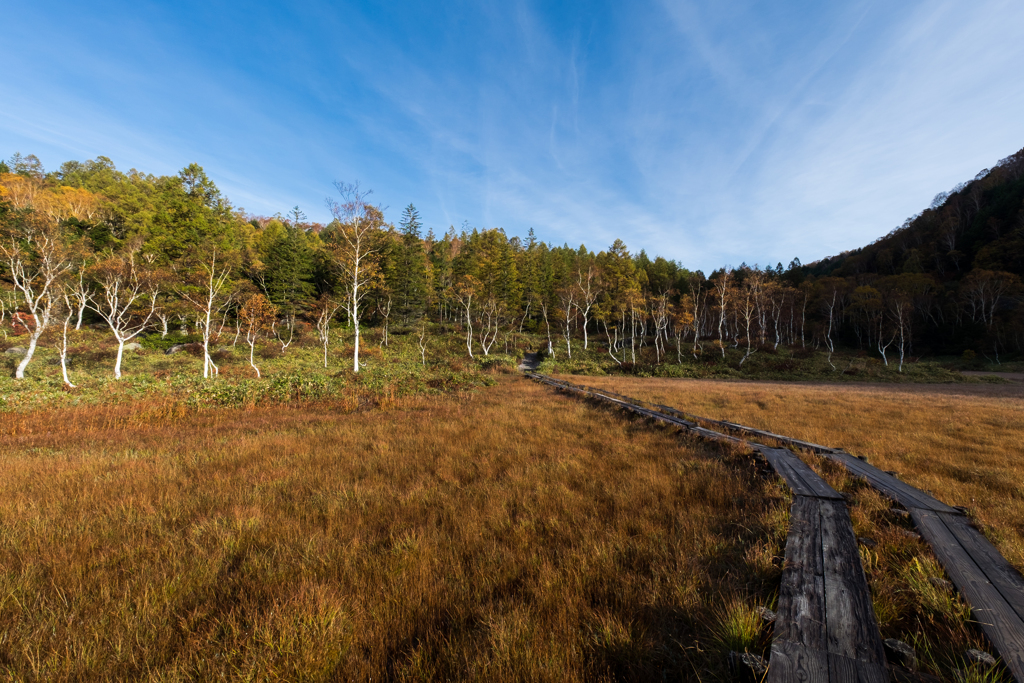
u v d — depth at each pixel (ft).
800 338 205.36
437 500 16.37
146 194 184.96
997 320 158.20
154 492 17.76
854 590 9.31
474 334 188.65
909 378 113.19
